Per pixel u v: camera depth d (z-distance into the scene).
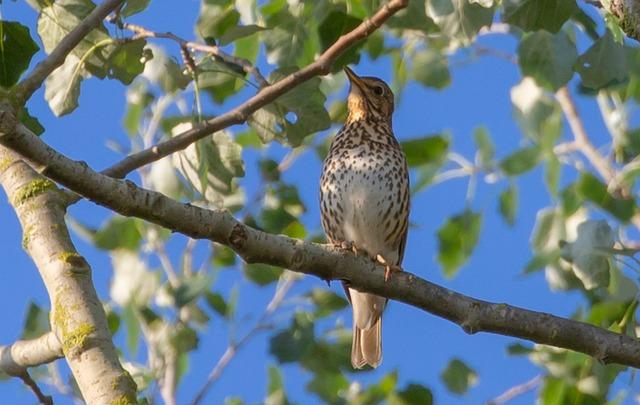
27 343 9.87
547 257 13.02
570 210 13.54
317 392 13.96
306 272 9.23
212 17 12.16
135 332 14.04
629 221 13.40
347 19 11.48
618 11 9.06
